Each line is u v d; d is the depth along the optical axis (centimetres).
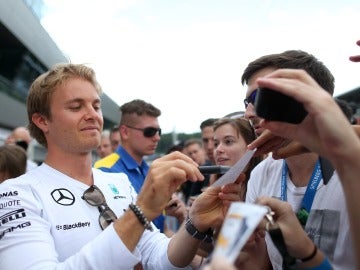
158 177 103
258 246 121
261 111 70
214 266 48
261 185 145
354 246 65
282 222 84
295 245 80
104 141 609
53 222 124
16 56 1819
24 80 2019
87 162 144
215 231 120
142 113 326
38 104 139
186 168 104
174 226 351
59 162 140
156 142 331
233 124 241
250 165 171
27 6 1655
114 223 110
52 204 126
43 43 1930
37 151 1385
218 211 120
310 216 111
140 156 327
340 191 105
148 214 106
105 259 102
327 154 67
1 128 1608
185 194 416
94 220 132
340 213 102
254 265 119
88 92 137
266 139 94
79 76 139
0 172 229
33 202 122
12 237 113
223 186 114
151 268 138
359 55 103
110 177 159
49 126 139
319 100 63
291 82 65
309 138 69
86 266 102
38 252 109
